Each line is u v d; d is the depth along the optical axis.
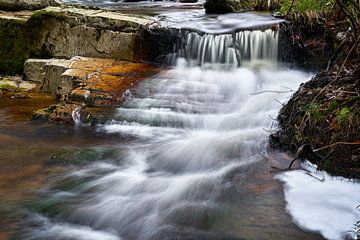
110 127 6.72
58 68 8.41
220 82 7.82
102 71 8.24
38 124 6.91
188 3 14.30
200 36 8.61
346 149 4.88
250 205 4.45
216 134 6.37
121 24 8.91
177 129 6.60
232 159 5.57
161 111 6.84
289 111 5.99
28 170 5.41
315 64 8.14
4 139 6.34
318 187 4.69
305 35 8.28
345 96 5.42
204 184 5.00
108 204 4.68
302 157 5.26
